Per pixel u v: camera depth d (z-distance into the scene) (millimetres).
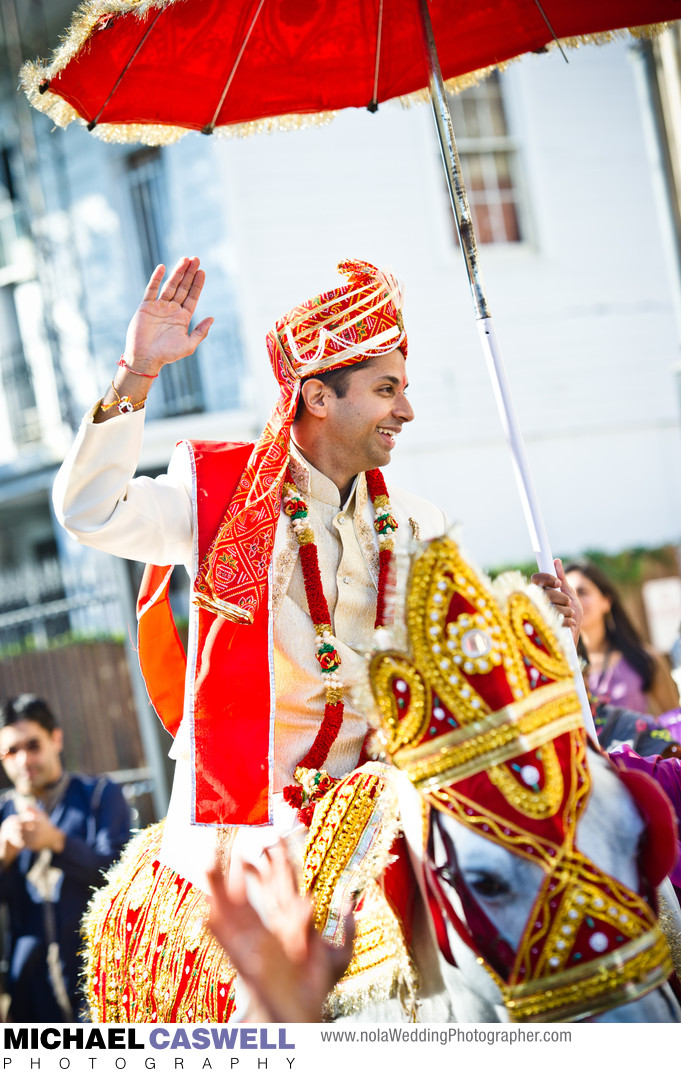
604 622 5078
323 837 1893
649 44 6133
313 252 11125
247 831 2115
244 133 2812
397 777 1743
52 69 2389
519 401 11781
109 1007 2299
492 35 2785
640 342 12320
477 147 11805
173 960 2158
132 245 12289
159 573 2367
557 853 1527
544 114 12055
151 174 11938
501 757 1563
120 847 4957
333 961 1663
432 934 1702
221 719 2109
